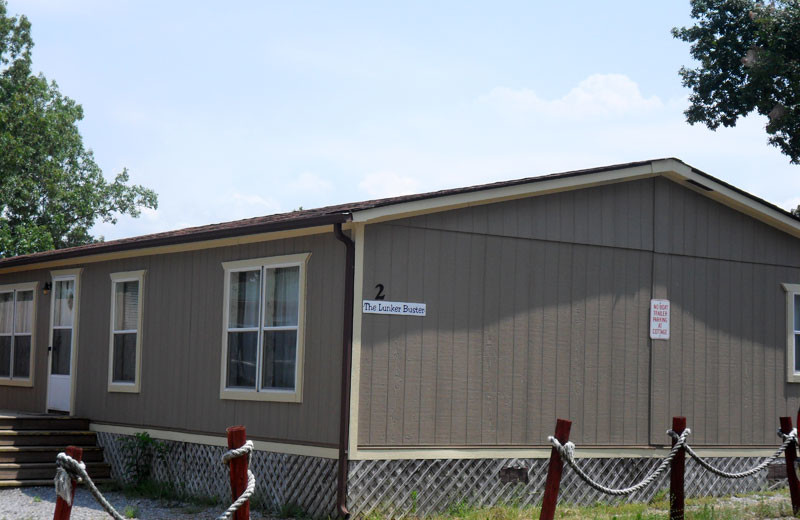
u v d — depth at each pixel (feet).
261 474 41.39
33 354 59.11
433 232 39.60
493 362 40.70
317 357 39.06
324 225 37.60
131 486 47.88
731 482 47.34
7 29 126.82
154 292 49.57
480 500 39.83
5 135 117.29
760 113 85.20
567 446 27.17
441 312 39.55
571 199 43.55
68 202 136.77
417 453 38.42
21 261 59.16
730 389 47.62
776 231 50.11
